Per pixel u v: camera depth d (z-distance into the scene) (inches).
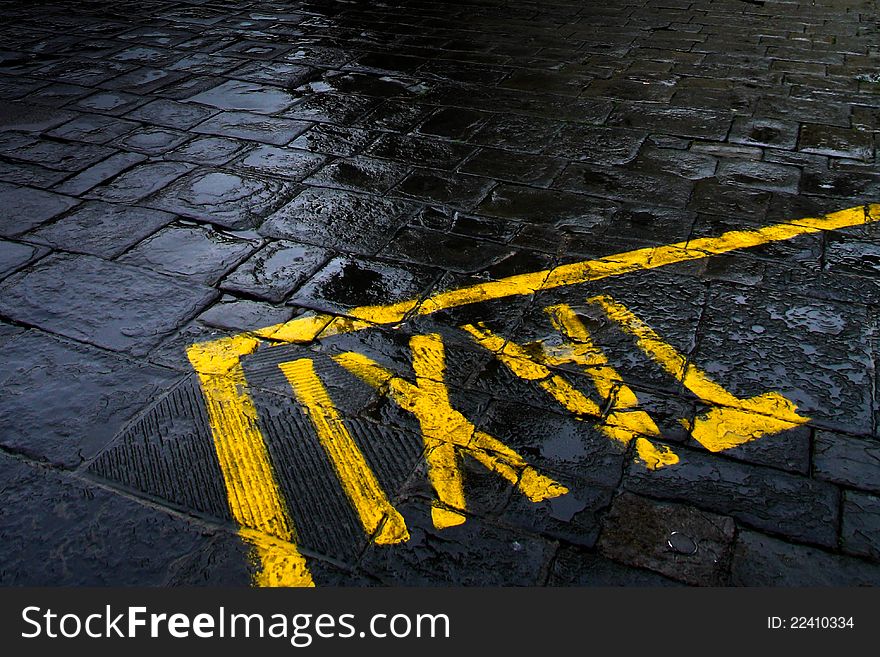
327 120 194.7
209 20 282.8
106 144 181.0
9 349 113.0
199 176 165.8
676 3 314.7
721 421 99.6
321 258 136.4
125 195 157.8
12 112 198.1
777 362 110.1
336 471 92.7
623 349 113.0
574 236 143.5
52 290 126.8
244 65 235.0
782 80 222.2
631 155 175.6
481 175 166.7
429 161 173.3
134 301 124.3
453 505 88.0
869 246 138.3
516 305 123.4
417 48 253.3
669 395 104.2
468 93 213.3
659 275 130.6
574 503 88.2
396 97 210.4
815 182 162.7
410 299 125.3
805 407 101.9
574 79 223.6
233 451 95.5
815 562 81.4
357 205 154.3
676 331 116.8
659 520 86.0
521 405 102.7
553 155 175.8
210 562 81.7
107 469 93.0
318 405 102.8
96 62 235.9
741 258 135.2
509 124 192.4
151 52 246.1
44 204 154.3
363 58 242.2
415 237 143.2
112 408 102.4
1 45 250.4
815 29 274.8
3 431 98.4
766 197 156.6
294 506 88.1
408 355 112.2
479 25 280.8
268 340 115.5
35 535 84.6
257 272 132.3
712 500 88.4
